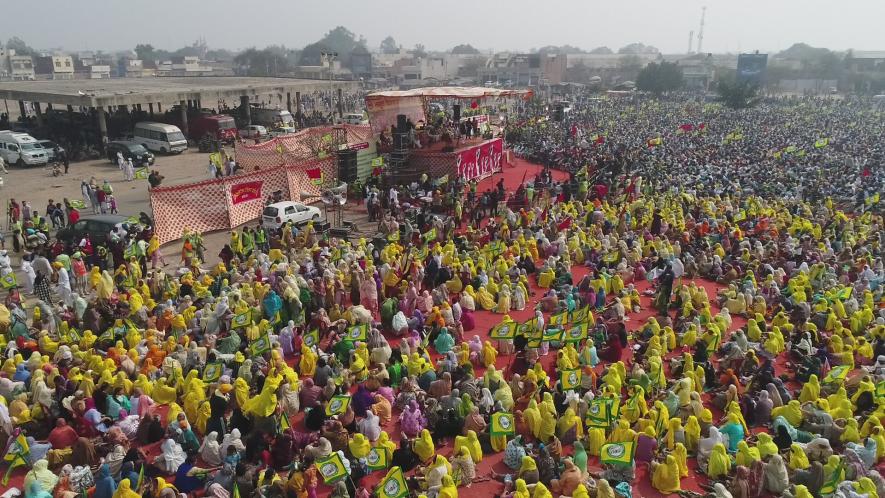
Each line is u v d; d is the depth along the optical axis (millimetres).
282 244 29422
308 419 15750
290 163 39281
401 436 14562
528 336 19172
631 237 30938
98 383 16250
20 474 14227
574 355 18281
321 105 108938
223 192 32750
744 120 94750
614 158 51594
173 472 13805
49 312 20422
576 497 12516
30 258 25156
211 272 25547
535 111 82375
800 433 14992
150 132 56000
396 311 21609
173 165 50844
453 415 15391
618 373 17234
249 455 14188
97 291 22328
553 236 31391
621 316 22250
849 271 26688
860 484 12656
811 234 32250
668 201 38219
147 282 23406
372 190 37719
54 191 40406
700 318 21516
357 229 34125
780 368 19469
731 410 15477
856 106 125625
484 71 176625
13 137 47969
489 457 14922
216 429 14906
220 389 15641
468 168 44000
